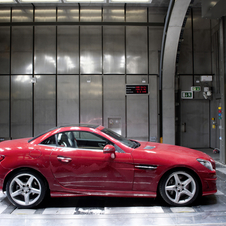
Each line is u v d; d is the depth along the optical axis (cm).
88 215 267
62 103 783
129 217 262
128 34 789
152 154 301
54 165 293
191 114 837
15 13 782
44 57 782
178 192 295
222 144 554
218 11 514
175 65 743
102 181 295
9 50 781
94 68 784
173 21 630
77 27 782
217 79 775
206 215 268
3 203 313
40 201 292
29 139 359
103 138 315
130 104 787
